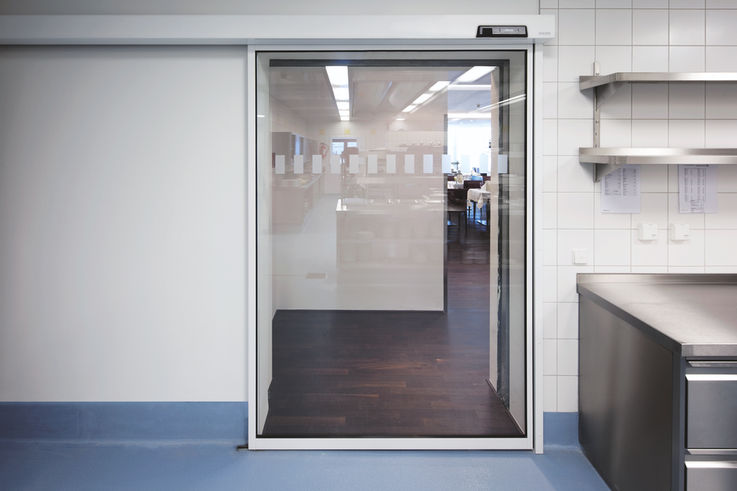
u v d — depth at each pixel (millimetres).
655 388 2016
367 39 2660
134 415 2865
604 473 2496
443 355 2939
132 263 2824
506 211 2863
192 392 2863
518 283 2852
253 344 2807
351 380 2932
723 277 2742
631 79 2414
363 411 2926
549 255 2756
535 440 2789
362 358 2934
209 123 2777
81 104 2771
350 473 2594
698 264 2748
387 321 2924
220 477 2549
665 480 1955
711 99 2705
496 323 2926
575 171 2732
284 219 2877
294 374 2926
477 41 2678
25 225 2807
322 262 2900
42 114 2773
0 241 2814
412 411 2936
